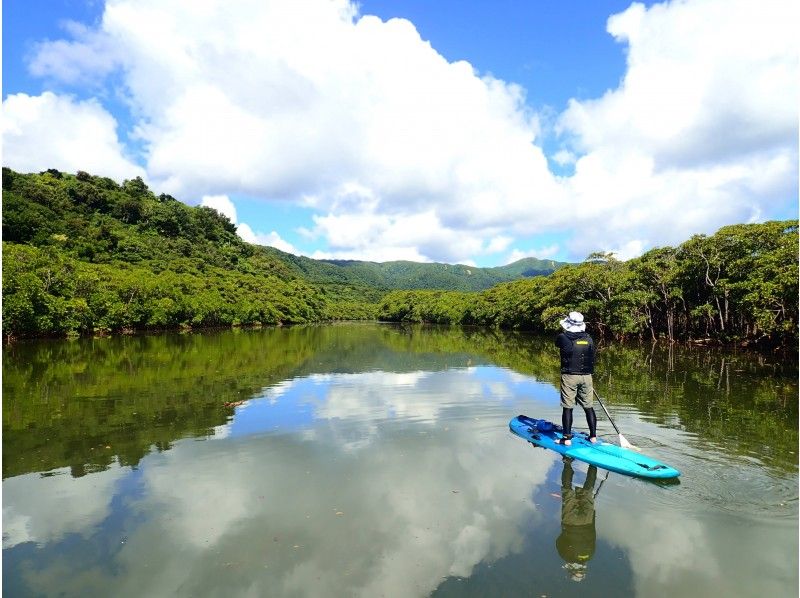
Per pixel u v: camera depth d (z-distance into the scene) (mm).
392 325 91125
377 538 5473
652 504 6363
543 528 5695
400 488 6895
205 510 6191
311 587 4539
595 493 6691
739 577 4695
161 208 100625
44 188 82750
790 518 5930
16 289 31500
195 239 99062
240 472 7527
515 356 26047
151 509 6227
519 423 10039
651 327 38969
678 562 4977
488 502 6438
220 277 74875
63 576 4742
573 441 8758
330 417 11070
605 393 13922
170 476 7375
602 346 33531
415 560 5012
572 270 48062
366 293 166625
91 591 4504
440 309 92312
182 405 12320
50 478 7289
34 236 59156
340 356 25625
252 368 19844
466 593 4441
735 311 32188
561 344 8727
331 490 6836
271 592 4461
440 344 36312
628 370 19391
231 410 11758
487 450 8633
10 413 11453
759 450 8469
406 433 9758
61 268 37750
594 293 43562
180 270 68688
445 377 17422
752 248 30172
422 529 5676
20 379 16438
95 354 25141
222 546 5309
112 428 10070
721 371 19062
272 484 7043
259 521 5891
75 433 9688
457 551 5188
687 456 8180
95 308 38969
